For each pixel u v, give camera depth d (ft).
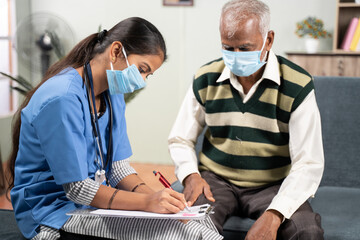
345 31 13.24
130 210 4.68
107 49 4.94
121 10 14.62
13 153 5.32
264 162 6.16
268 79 5.96
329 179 7.39
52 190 4.96
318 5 13.44
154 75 14.67
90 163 5.08
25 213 4.92
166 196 4.62
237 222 6.00
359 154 7.26
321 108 7.47
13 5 14.65
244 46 5.64
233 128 6.19
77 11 14.93
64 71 4.93
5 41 14.83
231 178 6.32
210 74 6.40
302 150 5.80
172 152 6.61
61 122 4.55
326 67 12.51
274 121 5.97
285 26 13.71
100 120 5.23
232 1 5.82
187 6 14.17
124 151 5.72
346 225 5.90
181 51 14.42
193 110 6.68
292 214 5.41
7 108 15.01
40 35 12.98
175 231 4.59
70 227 4.71
